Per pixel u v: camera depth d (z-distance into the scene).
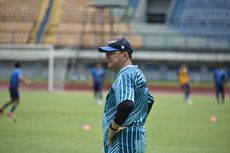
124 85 16.06
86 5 136.50
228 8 132.38
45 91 109.81
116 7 127.12
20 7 136.88
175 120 55.62
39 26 132.00
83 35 129.00
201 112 65.88
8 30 130.75
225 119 57.16
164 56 117.56
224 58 116.88
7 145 36.50
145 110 16.75
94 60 118.50
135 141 16.19
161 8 138.38
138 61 118.31
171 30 128.38
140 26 130.25
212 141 39.88
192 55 117.38
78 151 34.22
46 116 58.19
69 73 117.62
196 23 130.00
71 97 91.56
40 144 37.06
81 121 53.22
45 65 116.38
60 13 135.38
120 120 15.80
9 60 116.81
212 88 112.44
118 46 16.48
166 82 116.06
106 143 16.78
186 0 134.25
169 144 38.12
